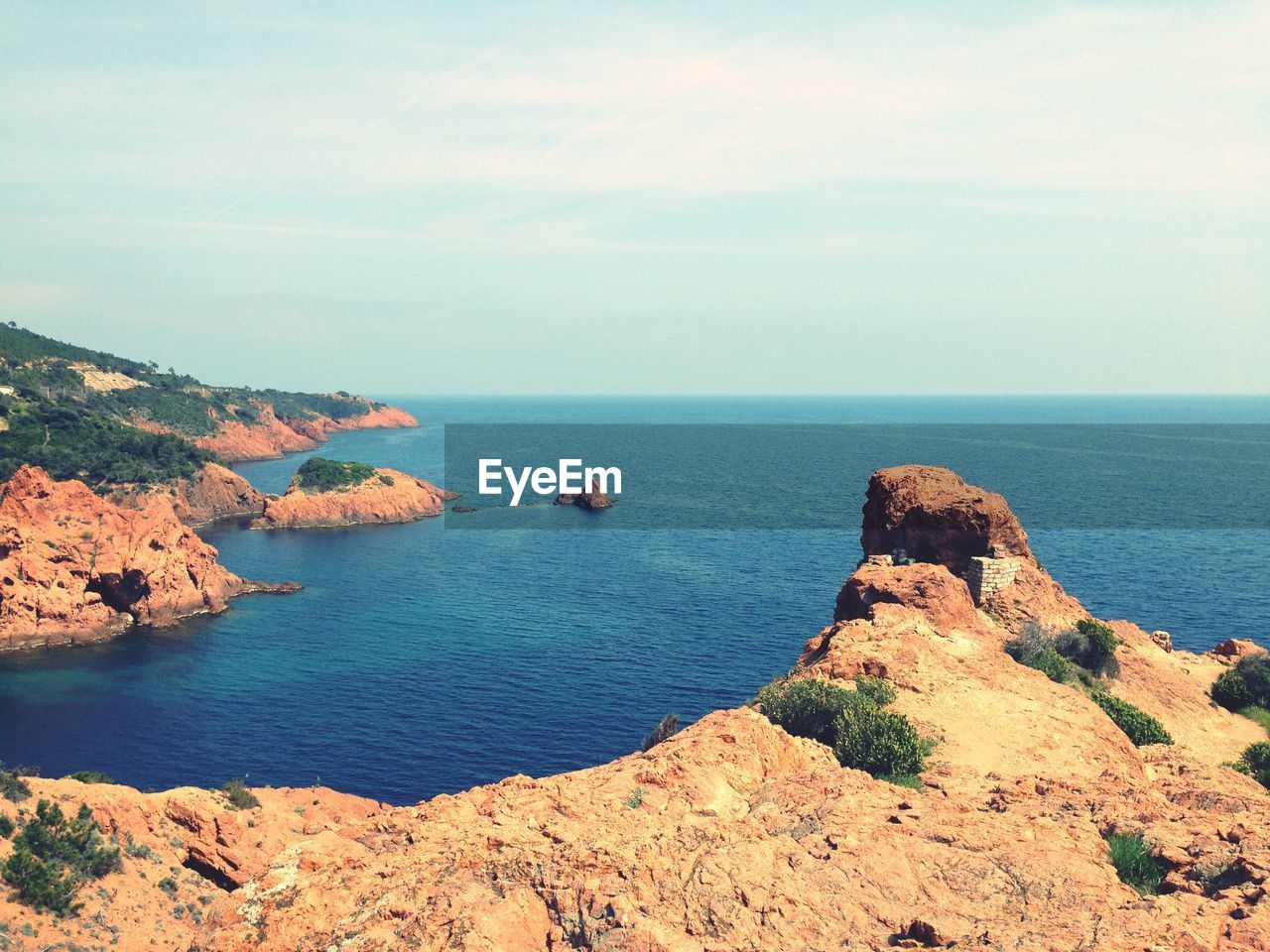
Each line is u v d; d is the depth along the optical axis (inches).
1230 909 565.9
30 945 1535.4
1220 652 2407.7
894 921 576.1
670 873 599.8
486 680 3641.7
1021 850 661.9
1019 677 1560.0
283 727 3233.3
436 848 649.6
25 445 7598.4
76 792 1943.9
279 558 6491.1
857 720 1165.1
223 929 571.5
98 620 4576.8
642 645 4067.4
